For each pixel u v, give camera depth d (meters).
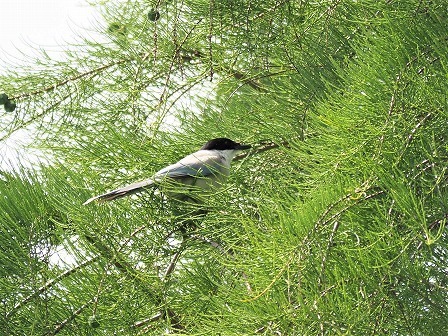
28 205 6.67
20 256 6.51
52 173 7.00
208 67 7.87
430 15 6.09
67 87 8.23
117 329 6.43
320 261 4.95
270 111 7.26
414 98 5.51
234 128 7.79
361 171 5.34
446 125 5.52
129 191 6.95
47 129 8.09
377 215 5.38
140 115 8.04
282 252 4.95
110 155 7.60
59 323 6.38
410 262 5.02
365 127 5.41
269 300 4.88
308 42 7.46
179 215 6.99
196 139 7.75
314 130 6.74
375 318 4.94
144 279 6.48
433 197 5.35
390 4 6.67
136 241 6.75
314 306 4.77
